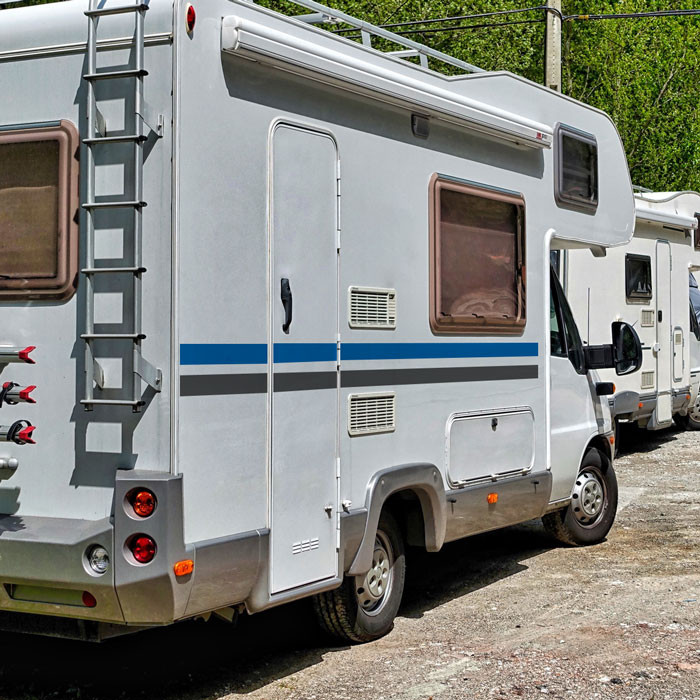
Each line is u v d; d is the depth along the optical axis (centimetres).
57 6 476
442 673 539
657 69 2809
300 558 511
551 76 1662
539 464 735
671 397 1401
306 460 517
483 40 1970
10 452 473
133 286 446
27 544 442
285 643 591
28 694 512
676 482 1144
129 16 452
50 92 473
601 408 840
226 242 470
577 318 1147
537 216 737
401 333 594
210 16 464
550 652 573
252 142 486
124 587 432
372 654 571
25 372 471
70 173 466
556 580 735
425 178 618
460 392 647
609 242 835
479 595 698
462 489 646
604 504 854
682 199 1445
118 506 433
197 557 444
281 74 505
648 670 542
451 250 640
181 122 446
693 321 1521
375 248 573
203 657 567
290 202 510
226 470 466
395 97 578
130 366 447
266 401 491
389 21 1814
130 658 566
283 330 503
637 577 741
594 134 816
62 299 465
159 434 442
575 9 2655
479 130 664
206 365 456
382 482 570
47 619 473
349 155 554
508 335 699
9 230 476
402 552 618
